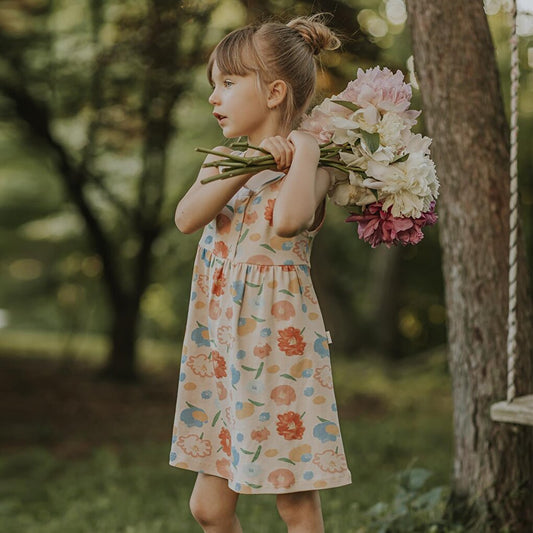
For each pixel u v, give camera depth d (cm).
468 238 402
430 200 238
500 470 398
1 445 855
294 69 240
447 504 416
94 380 1221
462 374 410
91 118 938
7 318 2088
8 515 589
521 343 400
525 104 1248
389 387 1310
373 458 761
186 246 1563
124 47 730
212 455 249
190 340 250
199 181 245
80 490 655
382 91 237
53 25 954
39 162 1341
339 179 239
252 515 511
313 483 230
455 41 396
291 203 218
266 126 241
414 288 1702
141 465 754
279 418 233
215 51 245
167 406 1095
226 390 243
